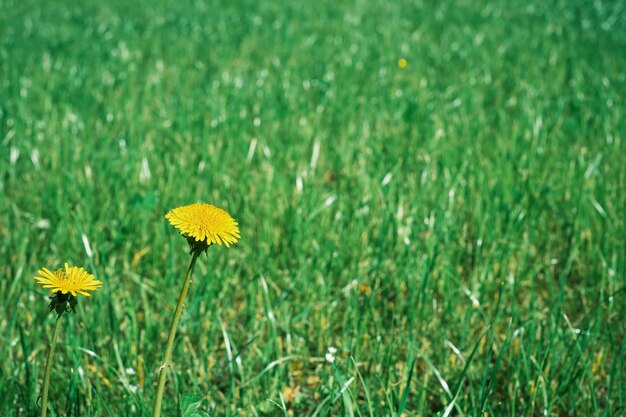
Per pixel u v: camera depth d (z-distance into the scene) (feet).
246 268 11.78
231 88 21.27
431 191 13.99
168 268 11.22
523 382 9.07
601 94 19.92
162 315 10.32
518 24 32.60
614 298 10.74
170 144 16.56
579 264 11.87
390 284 11.36
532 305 10.19
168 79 22.97
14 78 21.58
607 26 31.48
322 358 9.52
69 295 5.76
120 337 9.69
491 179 14.73
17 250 11.74
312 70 23.99
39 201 13.66
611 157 15.80
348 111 19.31
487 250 12.32
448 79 23.03
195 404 6.55
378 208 13.67
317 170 15.42
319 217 13.16
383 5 37.60
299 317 10.03
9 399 8.18
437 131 16.85
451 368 9.51
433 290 11.16
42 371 9.04
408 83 22.50
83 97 20.08
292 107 19.72
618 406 8.57
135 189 13.93
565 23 32.78
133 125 17.34
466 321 9.67
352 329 9.52
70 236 12.05
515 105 20.30
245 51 26.66
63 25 31.17
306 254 12.23
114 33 29.66
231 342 9.15
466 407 8.39
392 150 16.26
